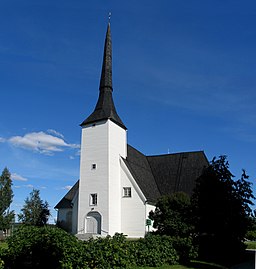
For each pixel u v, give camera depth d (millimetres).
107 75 44406
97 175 39219
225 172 23141
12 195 53531
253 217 23609
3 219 45844
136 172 42250
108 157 39156
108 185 38188
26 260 12367
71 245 12469
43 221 47656
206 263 20453
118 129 42344
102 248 13594
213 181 22703
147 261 17234
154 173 48375
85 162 40531
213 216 22016
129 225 38812
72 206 42438
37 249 12383
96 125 41125
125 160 41906
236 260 23453
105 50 45781
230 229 22281
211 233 22719
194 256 21047
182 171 46625
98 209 38000
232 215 22062
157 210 31297
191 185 44000
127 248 15984
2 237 40094
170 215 29281
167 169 48031
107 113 41281
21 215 46719
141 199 38938
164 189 45219
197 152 48438
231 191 22797
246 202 23109
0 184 52969
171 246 19656
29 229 13086
